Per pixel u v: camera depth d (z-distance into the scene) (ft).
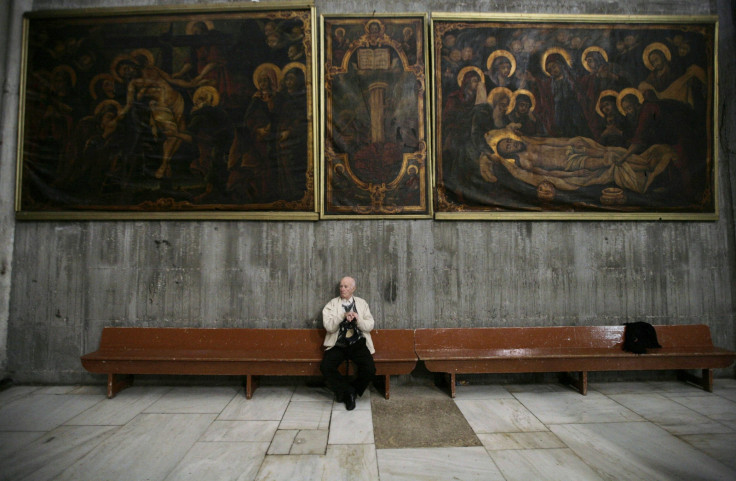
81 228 15.34
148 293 15.25
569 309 15.49
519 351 14.28
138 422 11.57
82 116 15.47
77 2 15.76
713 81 15.83
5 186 15.11
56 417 11.93
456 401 13.23
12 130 15.37
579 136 15.64
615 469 9.05
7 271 15.15
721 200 15.94
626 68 15.79
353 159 15.35
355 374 15.15
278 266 15.34
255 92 15.44
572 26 15.75
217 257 15.35
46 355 15.05
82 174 15.34
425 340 14.76
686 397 13.48
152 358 13.26
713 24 15.89
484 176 15.47
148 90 15.48
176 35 15.55
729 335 15.52
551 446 10.11
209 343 14.73
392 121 15.44
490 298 15.44
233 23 15.55
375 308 15.26
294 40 15.46
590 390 14.23
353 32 15.55
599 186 15.58
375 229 15.42
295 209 15.26
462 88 15.57
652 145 15.70
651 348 14.30
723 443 10.25
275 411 12.37
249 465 9.24
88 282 15.24
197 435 10.75
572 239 15.65
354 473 8.91
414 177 15.38
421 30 15.60
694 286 15.64
